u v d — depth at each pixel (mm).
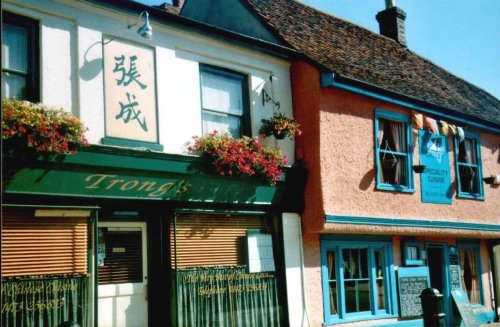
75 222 7309
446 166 12836
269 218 9727
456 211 12891
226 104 9477
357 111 10750
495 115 15570
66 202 7234
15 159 6590
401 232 11336
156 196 8148
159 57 8508
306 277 9906
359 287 10883
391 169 11547
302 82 10312
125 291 7930
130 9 8078
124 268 7996
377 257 11406
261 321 9195
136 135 8039
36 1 7266
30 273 6824
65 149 6824
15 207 6781
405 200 11531
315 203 9852
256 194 9297
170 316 8195
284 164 9641
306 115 10156
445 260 12992
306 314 9758
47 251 7000
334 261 10492
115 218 7953
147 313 8148
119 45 8039
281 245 9695
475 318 12961
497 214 14219
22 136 6516
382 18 17141
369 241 11148
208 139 8602
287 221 9820
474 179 13875
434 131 12070
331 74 9922
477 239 14273
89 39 7715
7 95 7016
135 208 8180
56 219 7141
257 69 9961
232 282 8945
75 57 7578
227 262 9016
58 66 7395
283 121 9617
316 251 10148
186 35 8883
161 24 8508
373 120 11062
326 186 9883
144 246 8258
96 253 7359
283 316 9508
